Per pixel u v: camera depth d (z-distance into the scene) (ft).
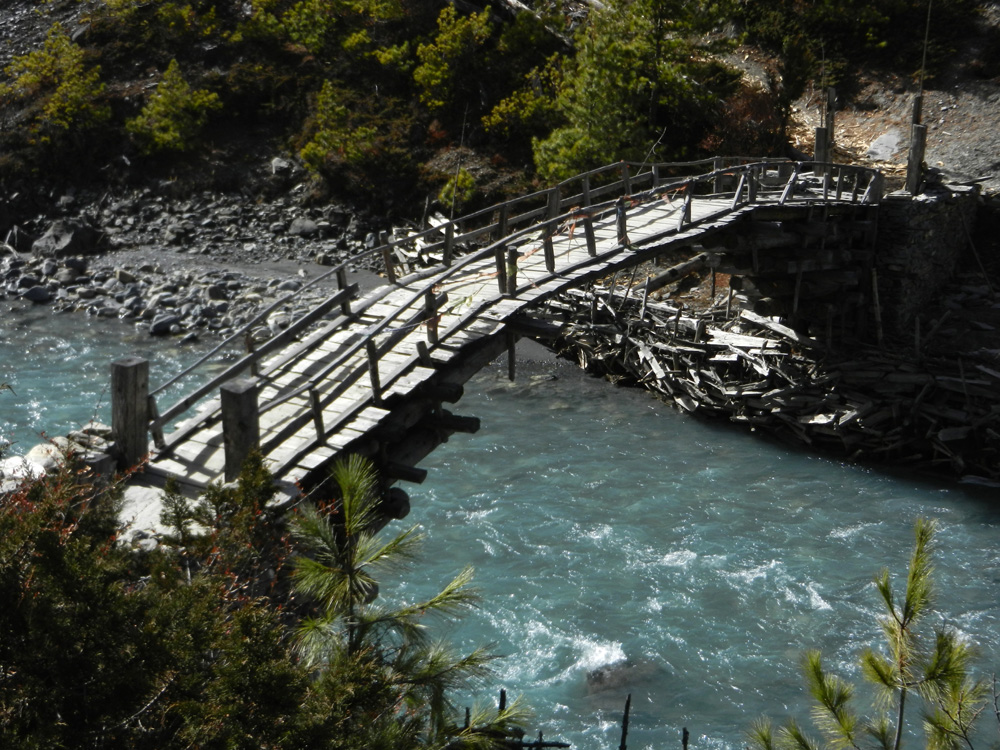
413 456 46.01
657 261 98.99
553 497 65.57
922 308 86.33
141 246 115.03
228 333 93.61
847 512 64.59
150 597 19.63
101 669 18.37
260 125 131.13
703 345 82.64
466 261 48.39
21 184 124.16
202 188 123.24
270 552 25.35
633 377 87.04
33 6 150.82
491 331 48.14
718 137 109.19
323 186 120.67
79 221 115.24
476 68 124.88
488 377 88.38
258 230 117.70
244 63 135.54
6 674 18.37
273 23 137.08
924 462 71.67
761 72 120.37
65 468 23.68
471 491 66.28
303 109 130.31
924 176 87.15
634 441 75.31
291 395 39.24
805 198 76.23
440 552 58.44
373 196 118.21
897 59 121.39
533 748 28.14
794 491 67.46
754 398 77.51
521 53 125.70
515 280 51.80
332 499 37.99
